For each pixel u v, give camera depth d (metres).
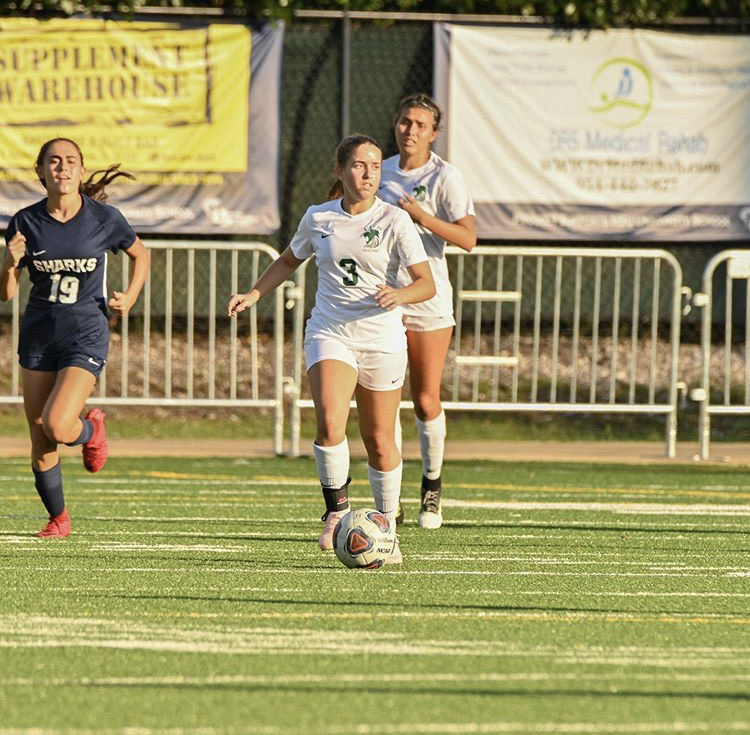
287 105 53.59
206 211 51.31
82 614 21.30
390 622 21.02
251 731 15.44
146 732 15.38
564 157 51.84
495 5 53.56
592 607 22.52
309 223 25.45
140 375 50.50
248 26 50.97
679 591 24.09
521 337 53.38
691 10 53.16
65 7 50.31
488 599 23.00
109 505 34.00
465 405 43.56
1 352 51.88
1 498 34.69
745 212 52.66
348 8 53.78
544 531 31.05
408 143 29.42
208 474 39.94
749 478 41.09
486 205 51.66
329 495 26.31
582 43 51.59
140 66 50.72
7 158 50.56
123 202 51.06
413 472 41.16
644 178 52.25
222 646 19.33
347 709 16.30
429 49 53.88
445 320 29.83
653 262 53.94
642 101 51.97
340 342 25.44
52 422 26.80
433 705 16.50
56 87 50.56
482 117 51.38
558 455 44.78
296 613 21.55
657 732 15.58
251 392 50.97
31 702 16.48
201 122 51.00
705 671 18.33
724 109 52.31
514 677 17.84
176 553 27.16
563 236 52.06
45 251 27.00
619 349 53.41
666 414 49.56
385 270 25.09
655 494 37.56
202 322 52.97
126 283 45.28
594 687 17.42
